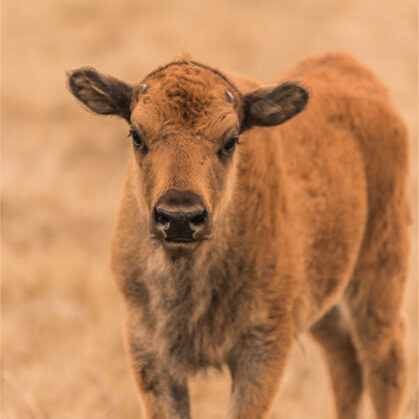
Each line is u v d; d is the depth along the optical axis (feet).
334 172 61.77
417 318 88.07
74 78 55.47
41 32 201.67
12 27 205.05
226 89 51.70
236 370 56.03
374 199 66.44
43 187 138.62
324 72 68.28
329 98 64.49
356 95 66.69
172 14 204.03
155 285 54.65
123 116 55.62
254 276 54.19
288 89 53.26
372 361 68.39
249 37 190.70
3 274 99.40
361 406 71.67
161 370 56.24
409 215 69.77
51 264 102.89
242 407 55.16
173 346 55.62
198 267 53.72
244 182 53.78
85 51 190.90
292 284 55.88
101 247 120.26
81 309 95.30
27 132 160.04
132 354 56.44
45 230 125.18
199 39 189.06
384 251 67.41
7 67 185.47
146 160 49.98
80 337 88.28
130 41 190.39
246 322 54.70
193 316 54.80
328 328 70.64
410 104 151.64
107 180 145.38
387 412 68.85
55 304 94.73
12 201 134.00
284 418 74.18
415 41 193.06
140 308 55.93
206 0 214.28
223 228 53.01
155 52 183.11
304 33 195.21
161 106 49.80
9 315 92.32
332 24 199.82
